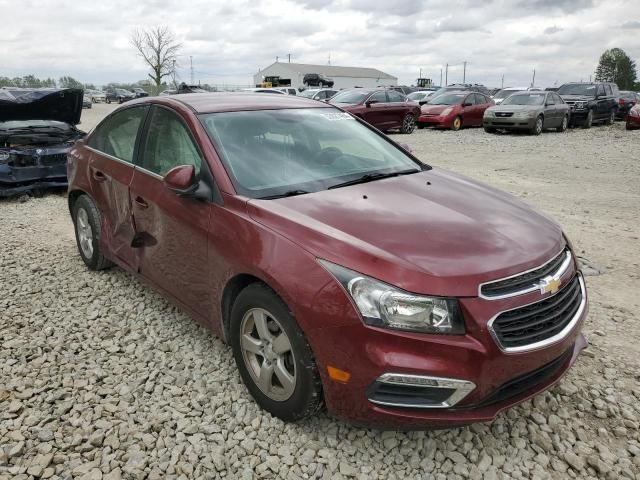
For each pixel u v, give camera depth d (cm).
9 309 435
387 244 265
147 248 395
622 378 343
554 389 329
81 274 508
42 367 352
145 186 390
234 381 335
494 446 283
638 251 583
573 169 1149
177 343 381
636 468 269
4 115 862
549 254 281
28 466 267
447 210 311
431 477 262
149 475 262
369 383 248
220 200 322
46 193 898
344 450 278
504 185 964
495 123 1934
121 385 332
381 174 372
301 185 338
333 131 409
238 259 295
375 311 246
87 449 277
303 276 262
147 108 423
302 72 8150
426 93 3016
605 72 9644
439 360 241
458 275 248
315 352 261
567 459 273
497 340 245
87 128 2148
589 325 413
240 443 283
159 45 5228
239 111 386
